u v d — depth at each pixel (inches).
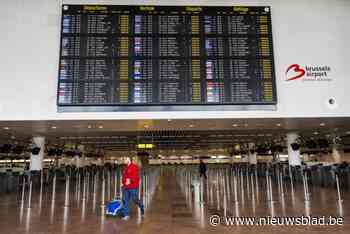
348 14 348.2
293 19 342.0
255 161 1108.5
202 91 311.0
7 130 434.9
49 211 292.8
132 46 314.0
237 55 319.6
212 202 346.6
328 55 337.4
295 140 606.5
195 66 315.0
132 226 218.7
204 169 663.1
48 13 324.5
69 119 307.3
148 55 313.7
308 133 613.0
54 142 939.3
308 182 567.2
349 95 330.3
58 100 299.9
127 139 890.7
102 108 309.4
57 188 572.7
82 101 301.0
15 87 311.0
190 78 312.5
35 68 315.0
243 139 924.6
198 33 321.4
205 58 317.1
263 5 338.6
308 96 327.3
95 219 248.5
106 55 309.7
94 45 310.5
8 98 308.8
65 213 280.5
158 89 308.8
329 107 326.6
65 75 304.0
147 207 310.2
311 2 347.6
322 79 331.6
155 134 718.5
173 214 267.4
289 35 338.3
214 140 956.6
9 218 255.4
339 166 533.0
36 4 325.7
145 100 306.3
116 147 1304.1
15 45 317.4
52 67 315.9
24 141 709.3
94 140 895.7
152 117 310.8
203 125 375.6
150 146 1037.2
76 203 352.8
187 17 324.2
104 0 322.0
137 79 308.5
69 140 868.0
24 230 209.0
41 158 579.5
